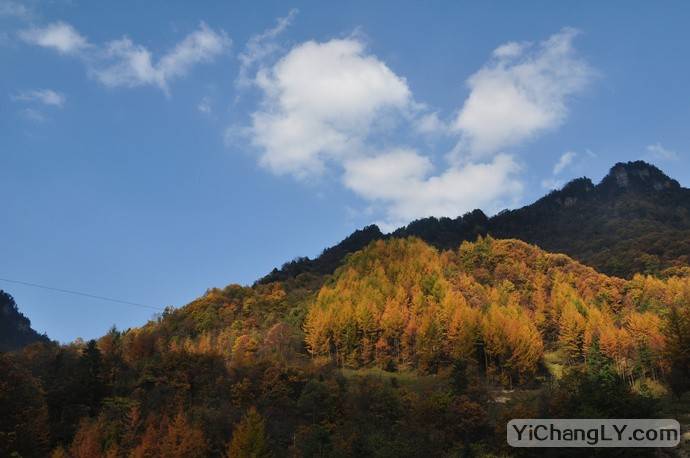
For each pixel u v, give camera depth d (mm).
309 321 141750
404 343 127000
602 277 167750
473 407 77312
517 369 116250
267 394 94625
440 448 70000
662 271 174750
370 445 67188
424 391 95062
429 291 152250
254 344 135625
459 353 117562
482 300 148000
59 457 75250
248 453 70562
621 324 131250
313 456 67938
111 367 106938
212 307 168000
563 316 134500
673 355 89062
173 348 131125
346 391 93438
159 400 92688
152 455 73812
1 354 92188
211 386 98375
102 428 81688
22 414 81875
